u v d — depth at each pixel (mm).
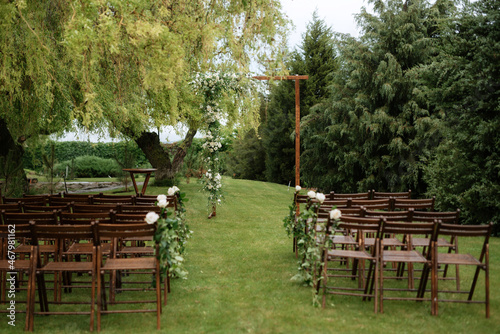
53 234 3498
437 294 3867
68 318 3662
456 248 4402
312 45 23297
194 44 6613
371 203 5375
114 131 10477
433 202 5398
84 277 5043
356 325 3346
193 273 4980
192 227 8203
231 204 11930
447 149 8828
